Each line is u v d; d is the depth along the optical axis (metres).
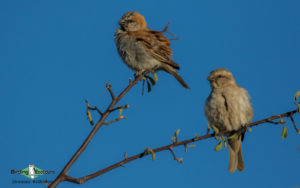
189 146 6.34
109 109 6.14
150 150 6.02
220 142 7.21
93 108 6.07
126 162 5.91
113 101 6.35
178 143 6.33
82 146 5.69
